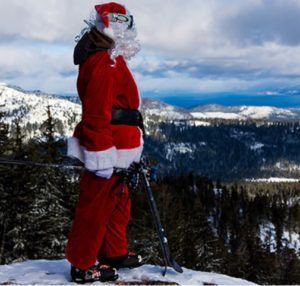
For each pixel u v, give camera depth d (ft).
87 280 12.60
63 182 60.85
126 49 11.85
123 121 12.14
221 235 194.70
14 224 56.34
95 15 11.81
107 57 11.53
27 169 55.67
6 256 56.24
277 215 259.80
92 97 11.27
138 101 12.33
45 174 57.98
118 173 12.20
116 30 11.63
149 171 13.07
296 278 125.90
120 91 11.93
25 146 57.72
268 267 119.65
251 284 14.02
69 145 11.82
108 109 11.35
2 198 55.77
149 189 12.87
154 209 12.94
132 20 12.14
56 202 58.23
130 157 12.21
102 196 12.16
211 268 80.94
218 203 260.21
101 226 12.39
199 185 301.84
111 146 11.41
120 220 13.38
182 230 67.15
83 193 12.30
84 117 11.38
